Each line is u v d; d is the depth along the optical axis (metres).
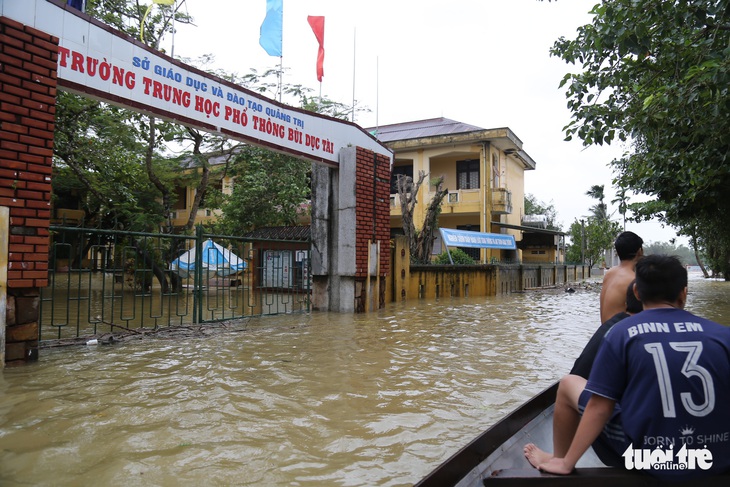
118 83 6.76
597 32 6.16
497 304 13.48
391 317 10.02
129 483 2.72
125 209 15.98
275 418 3.84
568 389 2.46
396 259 13.69
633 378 2.00
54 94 5.67
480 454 2.32
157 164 18.05
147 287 16.19
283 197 18.75
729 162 7.48
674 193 11.85
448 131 26.62
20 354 5.44
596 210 42.47
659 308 2.11
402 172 26.86
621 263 4.16
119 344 6.78
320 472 2.90
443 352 6.43
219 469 2.92
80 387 4.60
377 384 4.84
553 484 2.08
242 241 10.30
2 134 5.16
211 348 6.57
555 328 8.74
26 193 5.36
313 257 11.04
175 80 7.58
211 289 16.95
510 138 24.08
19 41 5.34
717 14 5.24
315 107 18.78
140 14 13.86
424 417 3.89
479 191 24.28
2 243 5.17
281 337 7.48
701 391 1.90
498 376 5.20
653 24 5.87
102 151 14.47
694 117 6.21
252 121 8.85
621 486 2.02
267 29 11.58
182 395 4.40
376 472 2.91
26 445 3.24
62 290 15.89
